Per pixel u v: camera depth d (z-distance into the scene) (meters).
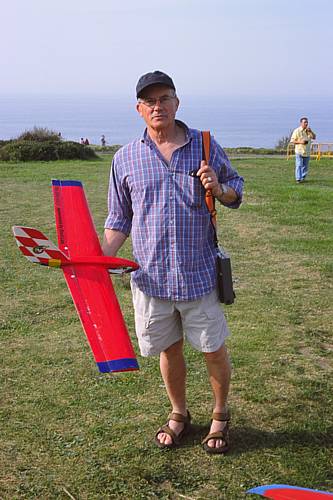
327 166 18.09
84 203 3.42
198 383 3.90
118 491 2.88
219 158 3.02
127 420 3.48
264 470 3.01
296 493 2.33
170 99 2.84
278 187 12.47
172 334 3.16
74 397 3.75
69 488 2.90
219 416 3.22
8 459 3.12
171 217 2.93
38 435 3.33
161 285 3.00
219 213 9.60
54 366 4.18
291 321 4.95
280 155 26.83
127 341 2.66
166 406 3.63
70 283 2.88
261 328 4.80
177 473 3.00
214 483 2.92
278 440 3.27
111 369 2.51
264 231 8.31
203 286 3.01
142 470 3.02
